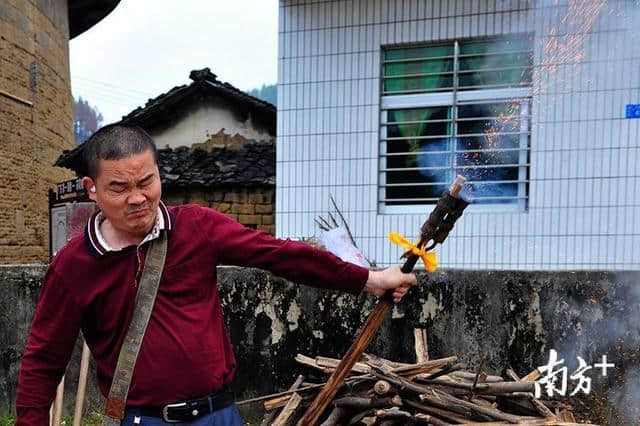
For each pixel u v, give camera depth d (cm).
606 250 448
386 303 193
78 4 1283
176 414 162
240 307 356
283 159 532
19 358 372
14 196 1016
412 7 484
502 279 322
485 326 324
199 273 170
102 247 160
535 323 319
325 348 342
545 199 461
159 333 161
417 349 317
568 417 269
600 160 446
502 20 460
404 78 498
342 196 516
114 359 165
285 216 534
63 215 524
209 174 745
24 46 1038
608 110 441
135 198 152
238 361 356
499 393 279
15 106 1015
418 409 271
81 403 300
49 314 165
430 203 496
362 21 499
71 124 1343
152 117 868
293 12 519
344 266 181
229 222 179
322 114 517
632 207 440
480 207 484
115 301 161
